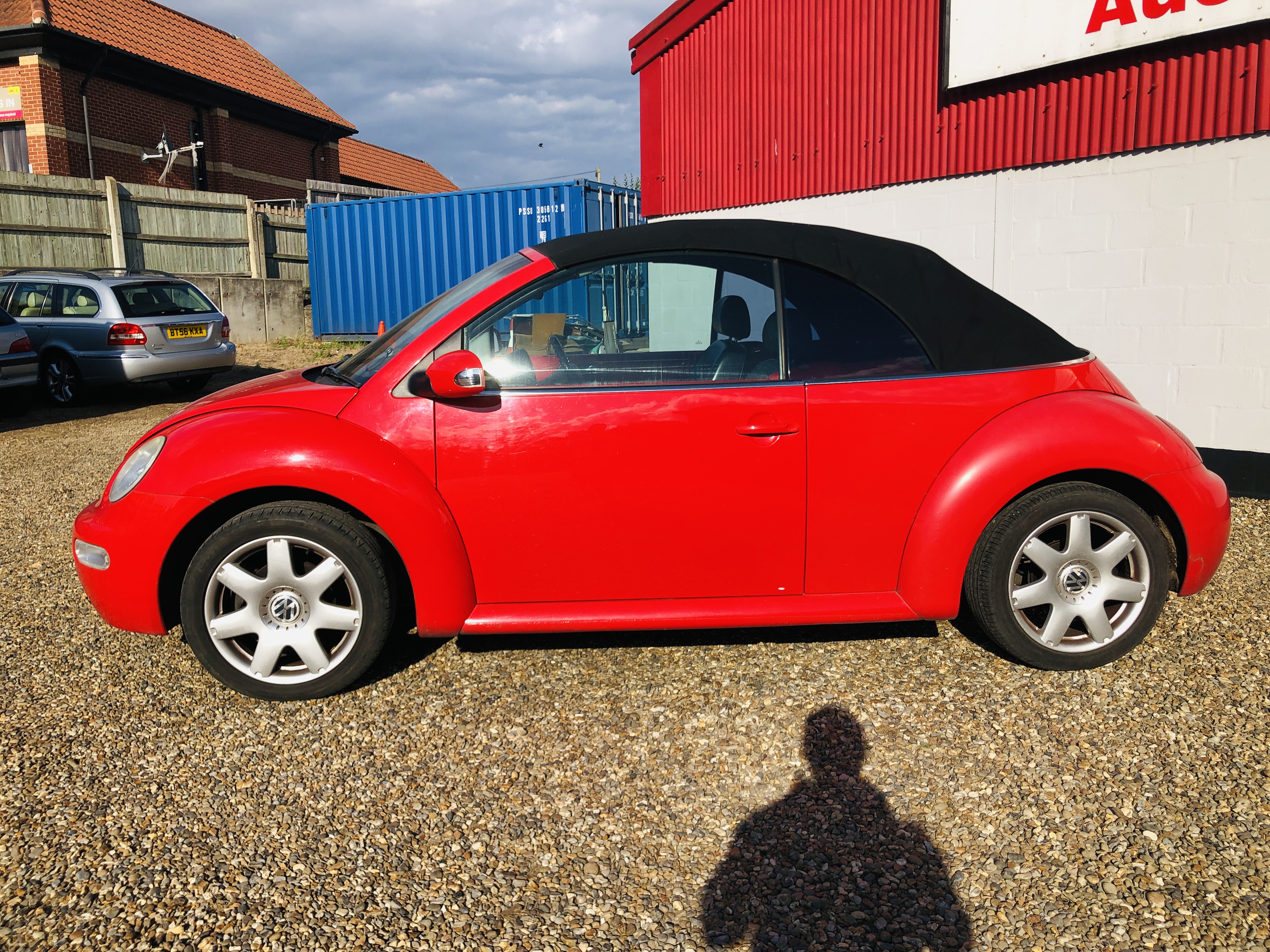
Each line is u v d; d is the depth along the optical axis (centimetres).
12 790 260
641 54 907
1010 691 306
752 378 305
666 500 302
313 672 308
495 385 303
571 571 307
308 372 361
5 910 209
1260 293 546
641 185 938
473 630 308
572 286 311
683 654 343
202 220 1745
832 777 260
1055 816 238
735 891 214
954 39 668
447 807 250
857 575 311
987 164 670
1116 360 615
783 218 819
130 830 240
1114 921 200
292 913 207
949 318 313
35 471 749
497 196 1506
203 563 297
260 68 2652
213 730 295
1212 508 312
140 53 2114
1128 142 591
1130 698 299
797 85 789
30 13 1878
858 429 301
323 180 2858
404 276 1605
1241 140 544
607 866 224
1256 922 197
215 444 297
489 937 200
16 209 1430
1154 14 562
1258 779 250
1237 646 336
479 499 301
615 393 301
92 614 405
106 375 1087
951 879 216
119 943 198
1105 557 308
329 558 301
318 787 261
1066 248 633
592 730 290
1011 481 300
